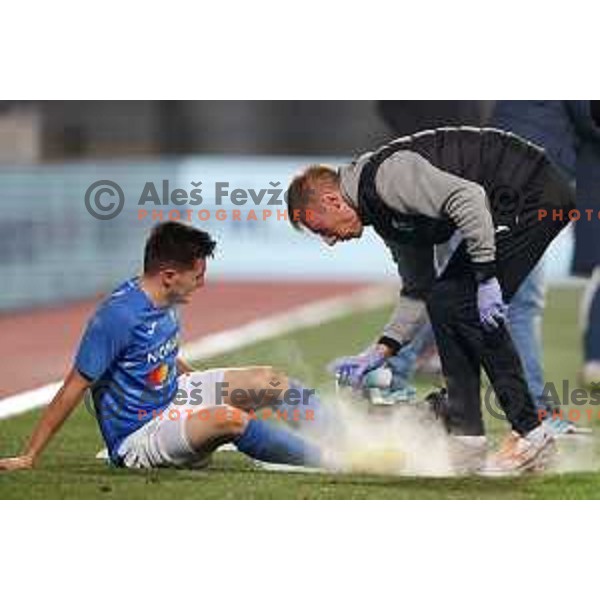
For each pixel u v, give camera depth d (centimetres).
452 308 2323
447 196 2195
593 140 2861
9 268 5253
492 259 2219
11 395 3222
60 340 4347
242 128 7400
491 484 2309
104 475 2309
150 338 2297
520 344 2712
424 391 3098
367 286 6056
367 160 2252
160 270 2280
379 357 2438
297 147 7275
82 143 7194
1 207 5244
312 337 4203
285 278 6462
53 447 2561
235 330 4431
